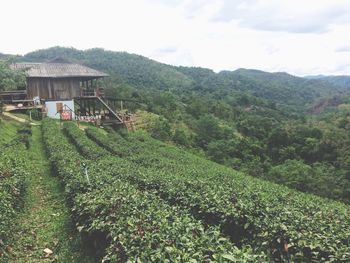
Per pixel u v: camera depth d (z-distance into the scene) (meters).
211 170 24.27
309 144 55.34
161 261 6.02
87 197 10.01
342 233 7.85
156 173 15.22
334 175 41.22
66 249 10.18
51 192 16.02
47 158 23.92
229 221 9.47
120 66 154.75
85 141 26.61
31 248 10.22
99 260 8.88
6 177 13.41
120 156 25.23
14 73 42.03
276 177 39.56
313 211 10.13
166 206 9.13
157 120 52.19
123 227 7.57
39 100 43.81
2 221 9.62
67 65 47.84
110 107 47.12
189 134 54.59
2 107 38.50
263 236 8.30
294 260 7.47
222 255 5.86
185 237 6.73
